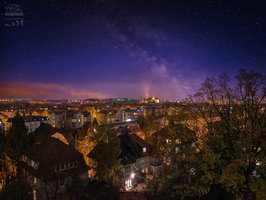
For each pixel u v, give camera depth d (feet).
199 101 84.74
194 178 107.55
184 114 93.04
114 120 370.94
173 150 102.27
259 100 65.36
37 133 167.32
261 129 62.80
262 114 66.85
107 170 97.96
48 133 162.71
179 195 90.33
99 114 406.82
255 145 64.34
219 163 69.46
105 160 98.37
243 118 69.46
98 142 103.60
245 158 67.51
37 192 86.43
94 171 111.45
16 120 155.53
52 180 85.30
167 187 100.27
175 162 99.66
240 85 68.44
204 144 77.61
